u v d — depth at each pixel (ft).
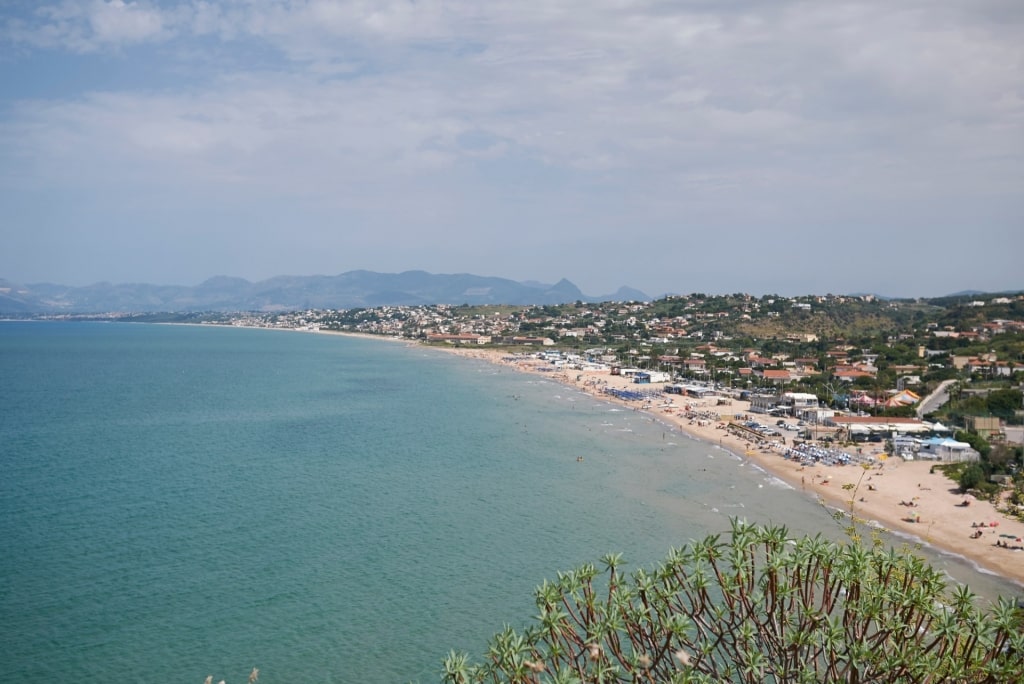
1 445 336.08
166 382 642.63
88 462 297.74
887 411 406.82
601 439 366.84
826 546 54.65
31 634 140.26
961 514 229.04
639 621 57.11
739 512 229.04
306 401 517.14
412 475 277.64
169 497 240.12
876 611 51.93
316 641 138.31
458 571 173.58
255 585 164.35
